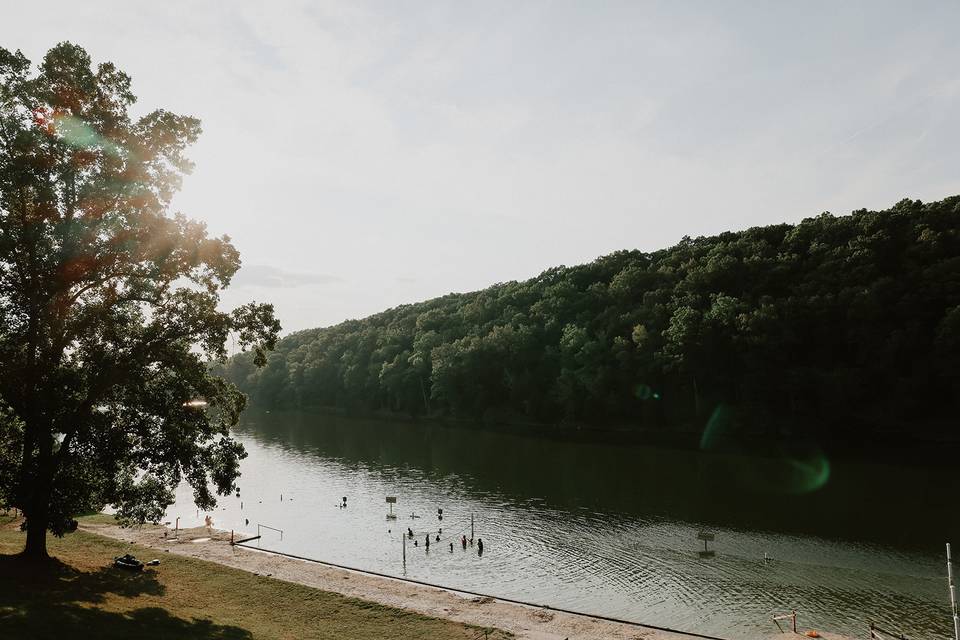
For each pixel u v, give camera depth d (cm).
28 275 2584
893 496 5097
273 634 2578
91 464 2952
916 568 3638
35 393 2523
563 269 13800
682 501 5372
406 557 4328
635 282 10775
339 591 3497
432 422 12269
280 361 18025
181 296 2975
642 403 9475
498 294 14375
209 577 3519
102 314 2717
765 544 4172
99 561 3584
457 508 5578
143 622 2420
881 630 2909
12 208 2511
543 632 2891
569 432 9800
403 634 2761
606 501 5531
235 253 2925
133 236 2630
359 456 8569
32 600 2375
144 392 2881
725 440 8169
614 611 3278
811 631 2909
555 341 11419
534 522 5022
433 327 14662
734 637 2912
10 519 4541
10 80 2441
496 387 11900
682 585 3584
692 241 12162
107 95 2655
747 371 8431
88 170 2591
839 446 7312
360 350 15450
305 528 5144
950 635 2847
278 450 9256
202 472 3089
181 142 2752
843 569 3672
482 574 3934
